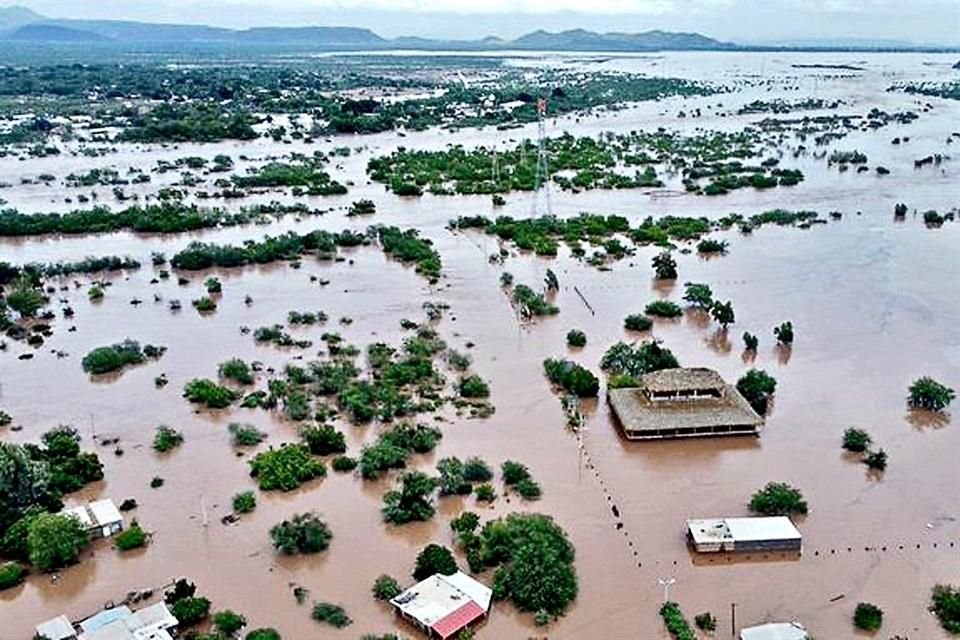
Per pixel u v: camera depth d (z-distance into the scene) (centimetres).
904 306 12350
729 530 6881
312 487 7850
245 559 6825
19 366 10412
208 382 9606
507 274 13538
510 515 7056
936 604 6194
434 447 8431
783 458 8262
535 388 9719
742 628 6006
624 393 9025
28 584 6569
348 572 6669
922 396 9162
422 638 5928
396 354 10481
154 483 7831
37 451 8125
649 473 8000
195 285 13425
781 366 10319
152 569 6712
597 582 6500
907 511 7388
